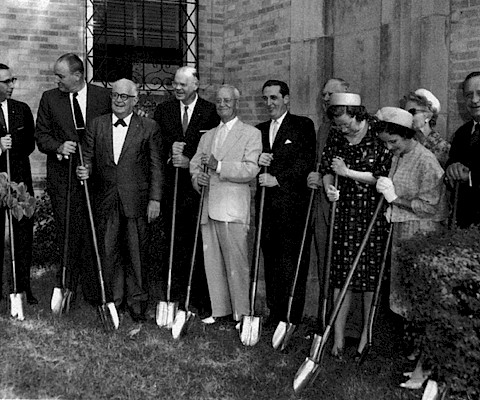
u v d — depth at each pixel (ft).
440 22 19.53
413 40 20.42
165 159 20.21
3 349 15.97
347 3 23.65
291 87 26.05
